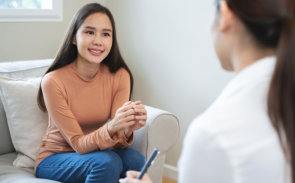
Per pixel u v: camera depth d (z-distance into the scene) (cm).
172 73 252
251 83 60
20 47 235
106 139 160
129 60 274
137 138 184
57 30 255
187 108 248
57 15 252
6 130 188
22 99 181
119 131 169
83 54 170
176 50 247
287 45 55
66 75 174
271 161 57
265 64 61
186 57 243
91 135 163
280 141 58
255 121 58
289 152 58
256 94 60
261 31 60
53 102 167
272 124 58
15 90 181
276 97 56
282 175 58
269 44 61
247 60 64
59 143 174
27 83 186
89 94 179
